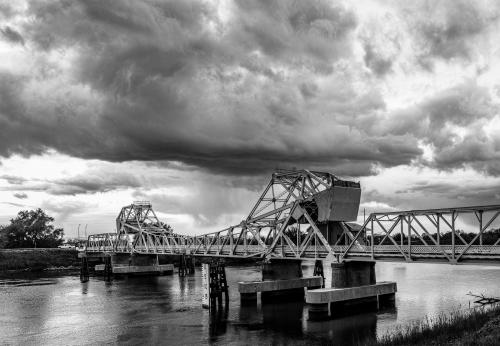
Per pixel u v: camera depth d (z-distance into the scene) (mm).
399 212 63875
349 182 78312
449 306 71125
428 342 42219
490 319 45562
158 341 57406
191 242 117750
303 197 81375
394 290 77000
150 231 151000
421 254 61312
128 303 87125
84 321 70562
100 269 156625
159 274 147750
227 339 57156
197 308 79312
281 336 57719
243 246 93688
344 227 78312
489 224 53656
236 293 95562
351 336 56062
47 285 121250
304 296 89250
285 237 83500
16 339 60281
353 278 73438
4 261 172625
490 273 118750
